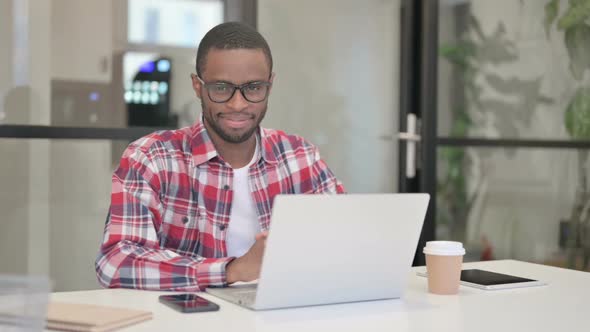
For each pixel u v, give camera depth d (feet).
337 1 15.03
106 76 13.11
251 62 7.45
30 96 12.55
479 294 6.63
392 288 6.29
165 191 7.85
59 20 12.72
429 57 15.80
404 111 15.81
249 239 8.14
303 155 8.83
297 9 14.61
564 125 17.35
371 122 15.51
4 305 4.22
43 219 12.73
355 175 15.39
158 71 13.51
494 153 16.62
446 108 16.06
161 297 6.04
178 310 5.67
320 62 14.90
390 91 15.67
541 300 6.40
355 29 15.25
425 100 15.83
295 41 14.64
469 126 16.31
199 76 7.80
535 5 16.89
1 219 12.42
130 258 6.77
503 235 16.84
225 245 8.01
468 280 7.11
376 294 6.23
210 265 6.56
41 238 12.73
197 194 7.94
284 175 8.59
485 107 16.48
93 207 13.12
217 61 7.45
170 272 6.59
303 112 14.79
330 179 9.04
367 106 15.44
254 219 8.20
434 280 6.60
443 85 16.01
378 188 15.65
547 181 17.25
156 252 6.99
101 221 13.20
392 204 5.94
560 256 17.48
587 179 17.69
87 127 13.00
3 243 12.43
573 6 17.31
